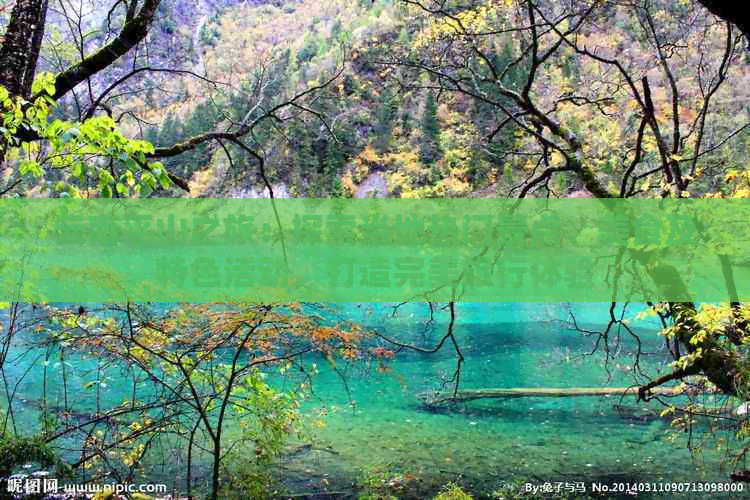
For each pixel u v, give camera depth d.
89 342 4.39
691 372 5.92
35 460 4.24
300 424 6.45
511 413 8.88
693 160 6.41
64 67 5.61
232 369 4.39
